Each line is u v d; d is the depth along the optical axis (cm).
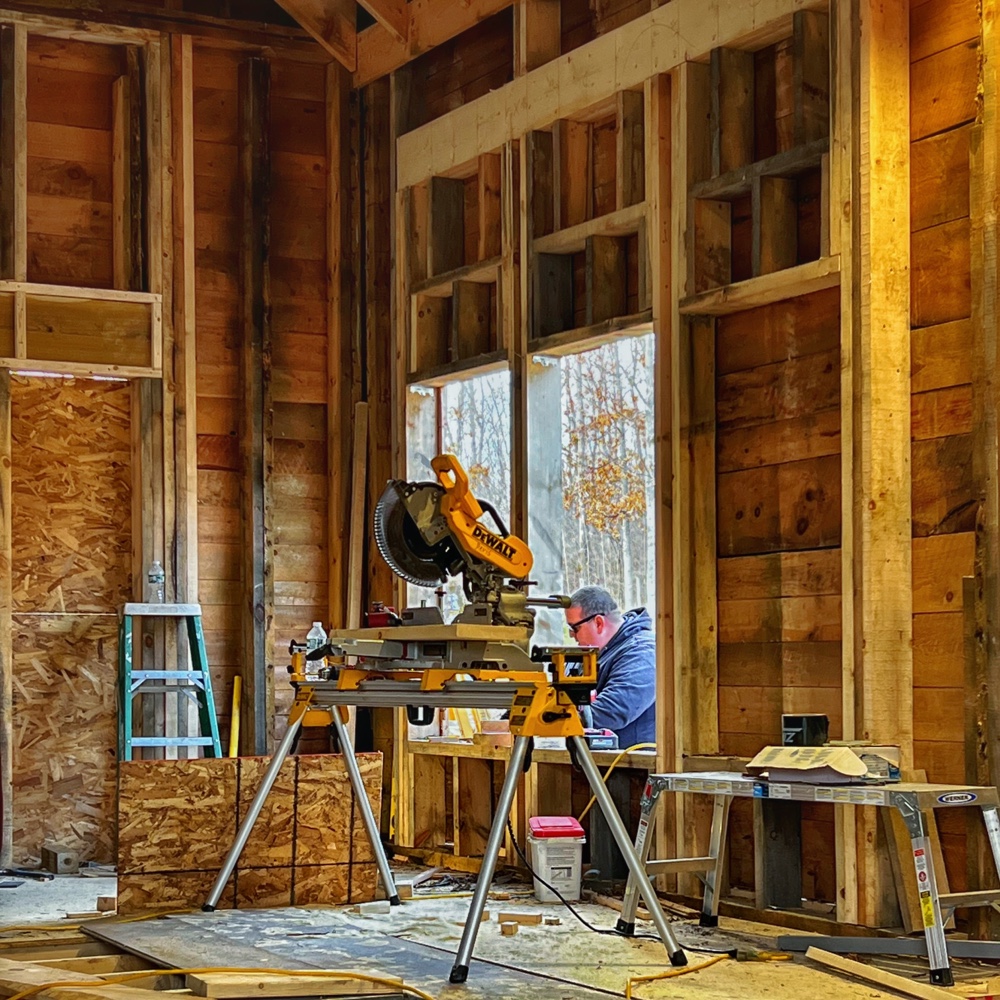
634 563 603
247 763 527
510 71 669
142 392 701
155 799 513
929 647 460
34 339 679
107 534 702
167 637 697
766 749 454
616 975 404
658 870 475
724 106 535
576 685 433
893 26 473
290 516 732
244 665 711
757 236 511
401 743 686
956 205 458
